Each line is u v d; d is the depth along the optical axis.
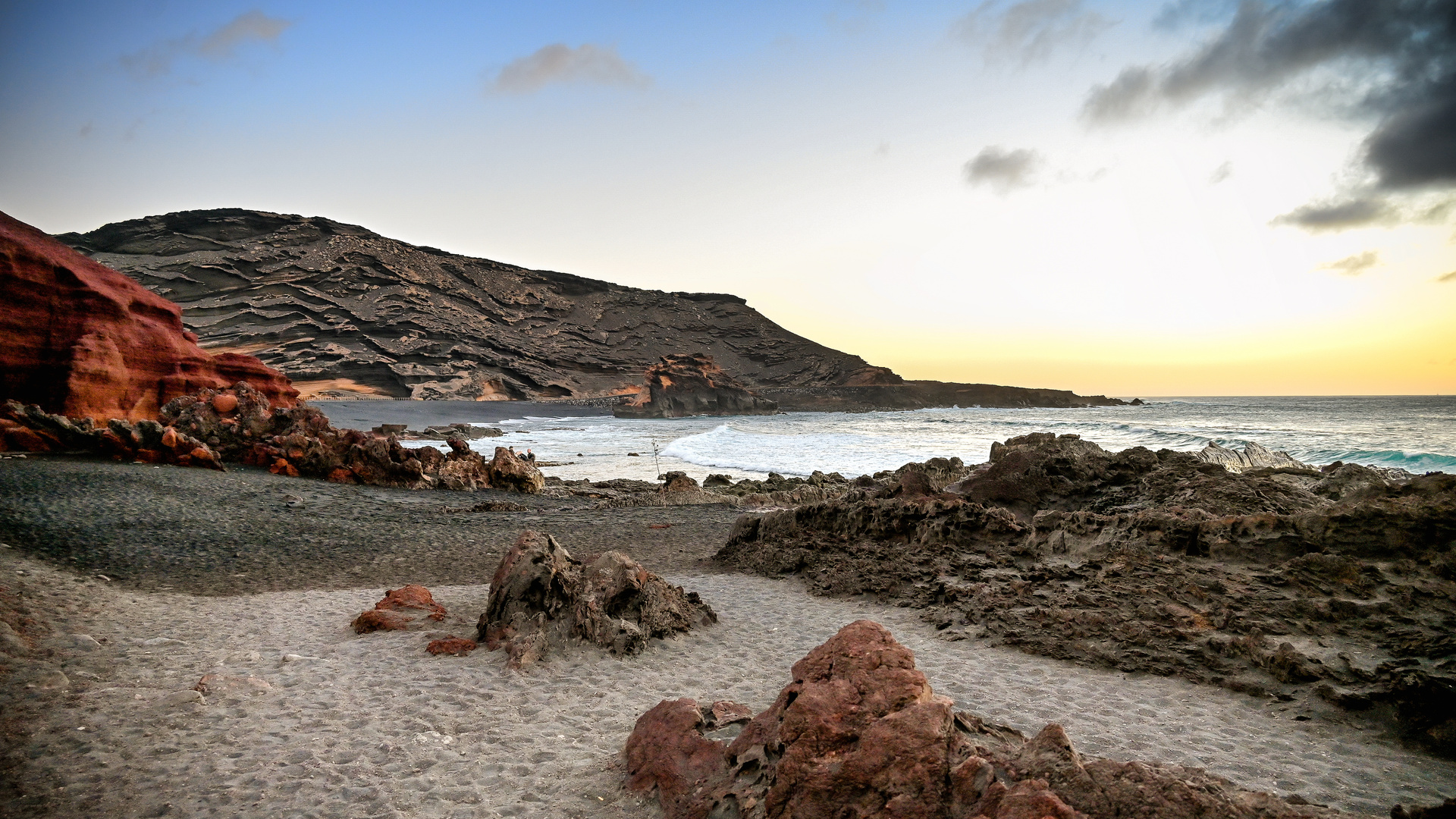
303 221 175.38
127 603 9.38
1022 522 11.87
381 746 5.40
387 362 141.88
